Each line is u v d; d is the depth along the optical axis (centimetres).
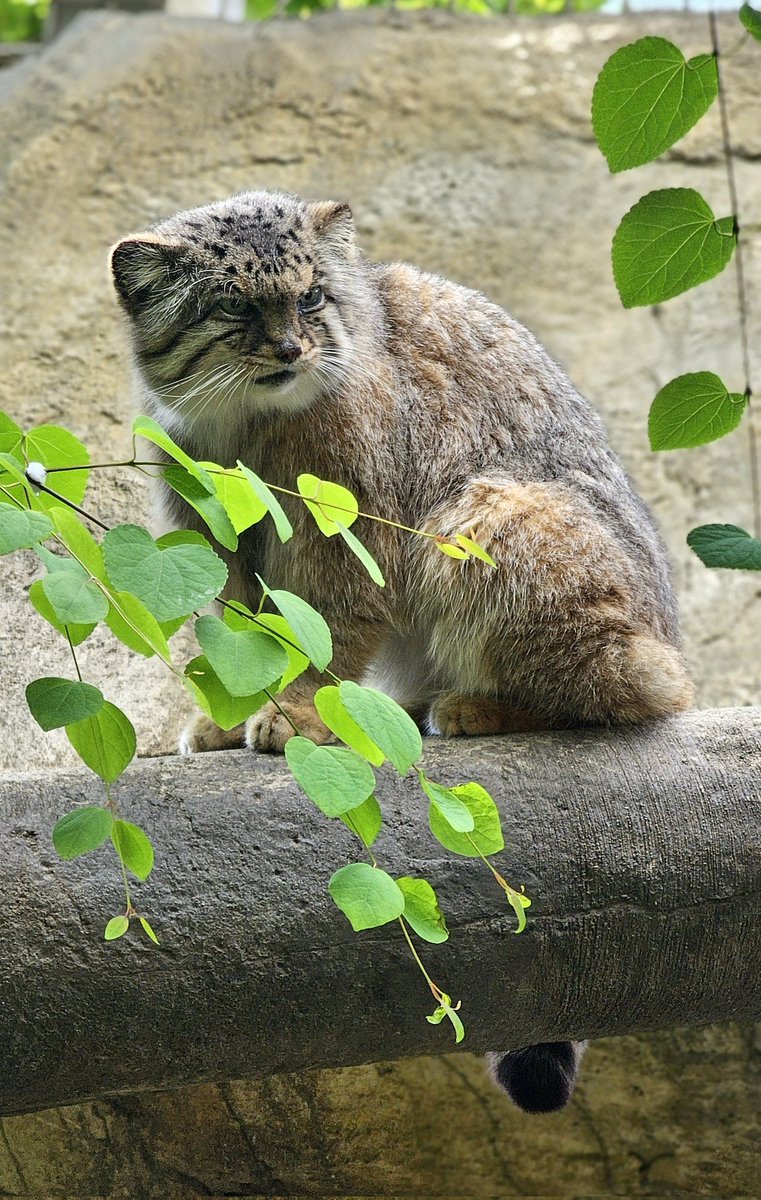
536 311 958
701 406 411
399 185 1004
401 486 553
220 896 402
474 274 965
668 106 386
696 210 384
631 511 583
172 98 1033
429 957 417
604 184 1020
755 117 1048
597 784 450
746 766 463
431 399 562
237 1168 569
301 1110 583
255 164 1002
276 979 404
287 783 429
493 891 425
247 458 559
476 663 531
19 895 389
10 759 625
